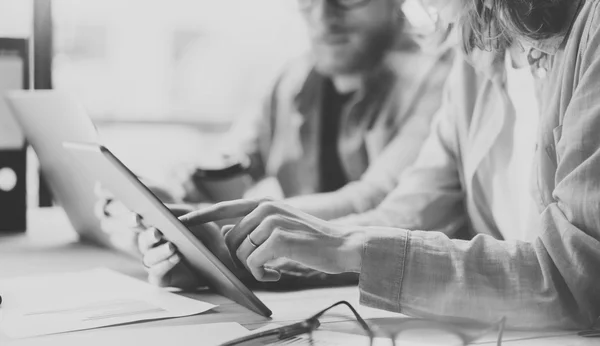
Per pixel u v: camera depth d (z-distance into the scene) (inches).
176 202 51.4
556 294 26.7
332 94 76.7
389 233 28.3
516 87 44.6
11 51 57.8
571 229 26.6
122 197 31.9
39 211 73.1
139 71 93.7
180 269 35.5
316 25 75.9
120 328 26.8
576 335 26.3
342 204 54.5
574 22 30.7
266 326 27.5
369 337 25.2
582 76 28.3
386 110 72.6
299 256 28.1
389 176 58.9
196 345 24.2
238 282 28.9
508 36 35.3
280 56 80.1
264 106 79.7
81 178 42.7
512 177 46.1
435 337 25.2
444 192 49.3
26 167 59.1
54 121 38.1
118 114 90.2
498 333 25.3
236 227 30.4
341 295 35.1
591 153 26.7
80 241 55.4
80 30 88.2
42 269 42.9
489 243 28.1
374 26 72.9
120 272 42.0
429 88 69.9
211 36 90.7
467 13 38.1
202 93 88.0
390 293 27.6
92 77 90.7
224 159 73.7
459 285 27.1
